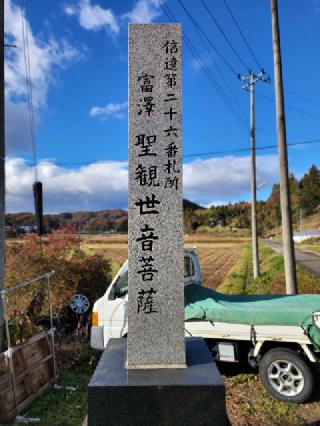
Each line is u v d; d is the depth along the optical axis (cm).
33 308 806
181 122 403
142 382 333
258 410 477
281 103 995
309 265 2375
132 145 402
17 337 659
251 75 1928
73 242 938
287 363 497
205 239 6994
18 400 474
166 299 385
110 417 324
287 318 499
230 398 516
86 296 861
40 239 878
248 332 520
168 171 399
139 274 389
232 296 650
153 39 411
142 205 397
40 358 541
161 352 376
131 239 393
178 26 411
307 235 7256
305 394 483
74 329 806
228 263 2827
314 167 10281
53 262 862
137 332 380
